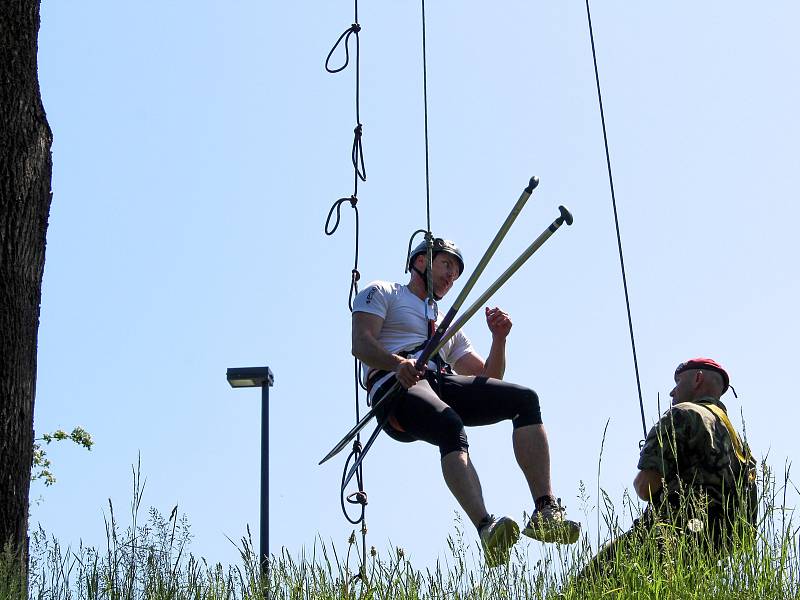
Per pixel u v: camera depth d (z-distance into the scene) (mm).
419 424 13578
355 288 15703
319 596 12414
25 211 13953
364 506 14328
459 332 15023
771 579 11719
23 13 14281
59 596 12352
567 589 12094
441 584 12336
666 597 11703
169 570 12500
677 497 12555
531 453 13555
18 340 13680
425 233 14773
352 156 16125
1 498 13234
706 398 13219
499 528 12398
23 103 14148
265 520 20312
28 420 13633
